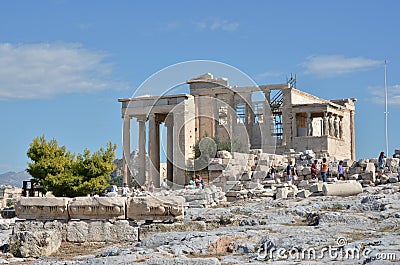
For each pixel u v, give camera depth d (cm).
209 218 3059
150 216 2831
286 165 5197
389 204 2959
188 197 3966
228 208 3497
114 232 2808
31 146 6800
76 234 2838
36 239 2667
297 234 2392
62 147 6938
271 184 4744
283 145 8769
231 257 2136
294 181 4931
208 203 3975
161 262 1966
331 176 4912
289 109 8838
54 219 2889
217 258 2111
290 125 8800
